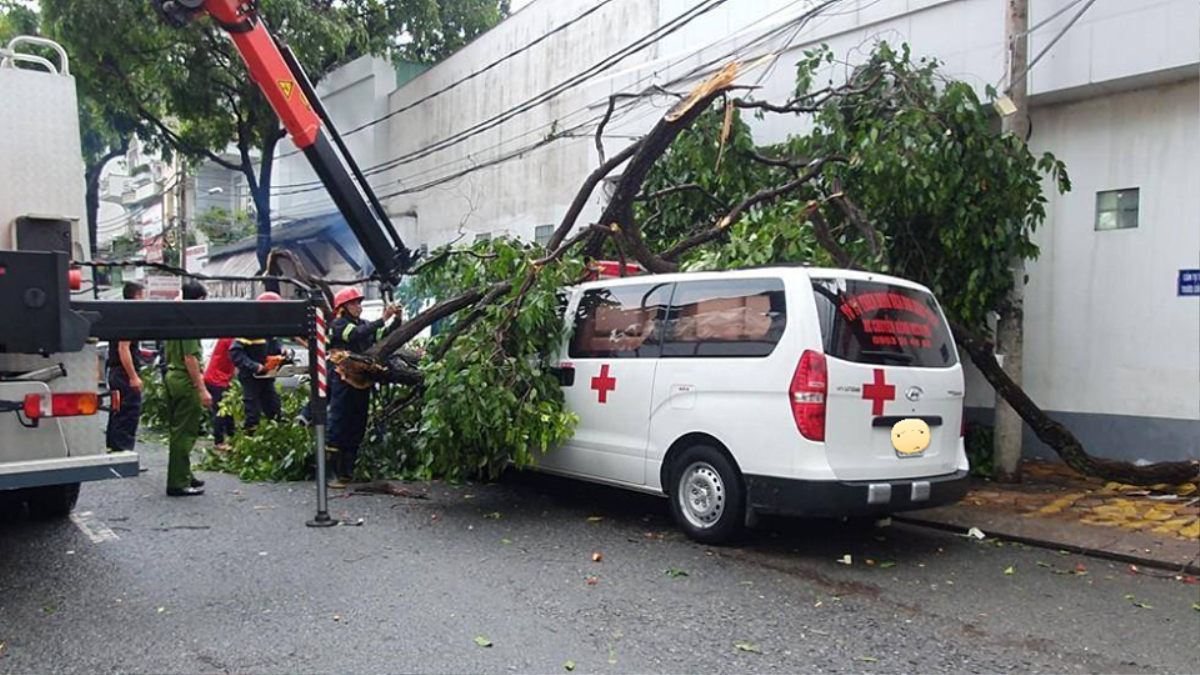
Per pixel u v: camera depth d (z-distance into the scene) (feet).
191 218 110.52
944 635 15.29
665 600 16.76
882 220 29.14
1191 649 14.89
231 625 15.10
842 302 19.49
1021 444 29.04
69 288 16.35
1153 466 27.32
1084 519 23.40
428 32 76.23
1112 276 29.71
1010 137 27.43
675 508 21.20
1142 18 27.35
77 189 18.60
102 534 21.21
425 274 29.60
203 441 38.86
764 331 19.63
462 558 19.42
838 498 18.35
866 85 30.09
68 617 15.44
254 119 73.00
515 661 13.67
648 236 34.37
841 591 17.61
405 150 72.74
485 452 24.32
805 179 27.68
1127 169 29.27
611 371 22.91
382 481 28.14
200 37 64.80
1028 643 15.02
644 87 45.98
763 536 21.67
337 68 79.61
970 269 28.58
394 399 29.60
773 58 31.68
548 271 24.30
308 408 30.53
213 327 19.53
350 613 15.76
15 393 16.30
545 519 23.30
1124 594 17.88
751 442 19.38
